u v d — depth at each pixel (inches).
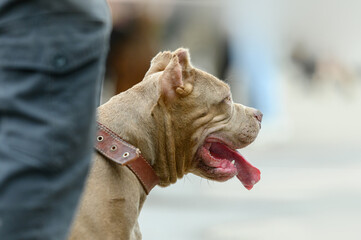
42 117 207.8
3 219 206.7
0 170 207.0
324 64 1699.1
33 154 206.4
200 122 308.2
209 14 912.3
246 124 322.7
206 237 521.7
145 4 669.3
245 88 962.1
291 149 933.8
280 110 984.3
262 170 780.0
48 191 208.1
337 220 574.6
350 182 716.0
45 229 209.3
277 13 1596.9
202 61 930.1
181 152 309.3
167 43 815.7
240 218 579.2
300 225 557.9
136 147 298.7
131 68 663.8
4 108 208.7
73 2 214.5
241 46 952.3
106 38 225.3
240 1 960.3
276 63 1074.1
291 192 673.0
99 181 281.1
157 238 517.3
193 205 625.6
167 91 299.9
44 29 211.5
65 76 211.9
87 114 215.0
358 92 1699.1
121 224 284.0
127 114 300.8
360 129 1151.0
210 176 316.2
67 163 211.2
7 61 210.1
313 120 1250.0
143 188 301.6
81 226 271.1
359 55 1939.0
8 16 212.7
